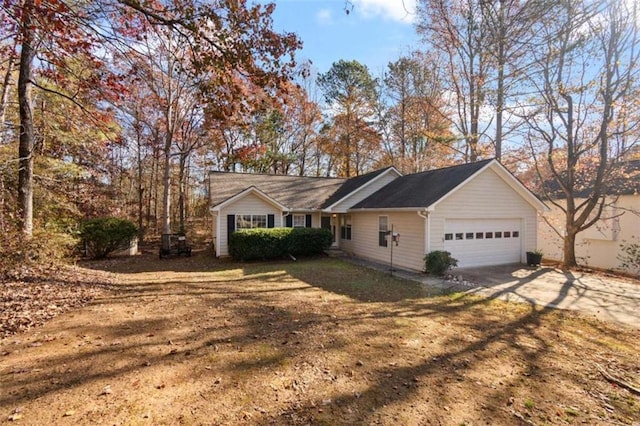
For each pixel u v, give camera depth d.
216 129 19.80
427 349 4.69
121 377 3.74
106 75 7.73
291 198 16.84
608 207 13.36
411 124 24.19
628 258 12.62
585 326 5.83
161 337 4.98
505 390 3.62
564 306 7.10
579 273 10.92
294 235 14.38
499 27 15.21
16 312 5.75
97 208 16.52
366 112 27.14
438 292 8.29
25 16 5.45
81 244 14.29
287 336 5.11
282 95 7.24
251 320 5.87
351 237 16.06
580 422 3.08
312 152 31.36
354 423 3.01
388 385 3.68
